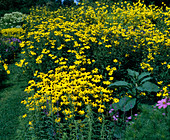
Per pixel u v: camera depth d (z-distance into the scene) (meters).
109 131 2.85
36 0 28.50
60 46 5.05
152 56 4.67
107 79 4.33
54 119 2.92
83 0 11.14
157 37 5.10
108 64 4.50
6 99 4.67
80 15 8.83
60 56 4.96
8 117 3.88
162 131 2.46
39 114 3.03
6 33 11.73
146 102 3.63
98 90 3.66
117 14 8.51
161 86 4.05
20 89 5.20
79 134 2.56
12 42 8.54
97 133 2.93
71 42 5.25
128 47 4.79
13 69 6.34
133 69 4.79
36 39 5.84
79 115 3.09
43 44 5.44
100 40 5.12
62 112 3.12
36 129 2.87
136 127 2.78
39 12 11.77
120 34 5.33
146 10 8.69
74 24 6.77
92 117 2.77
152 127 2.63
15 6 27.56
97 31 5.63
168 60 4.36
